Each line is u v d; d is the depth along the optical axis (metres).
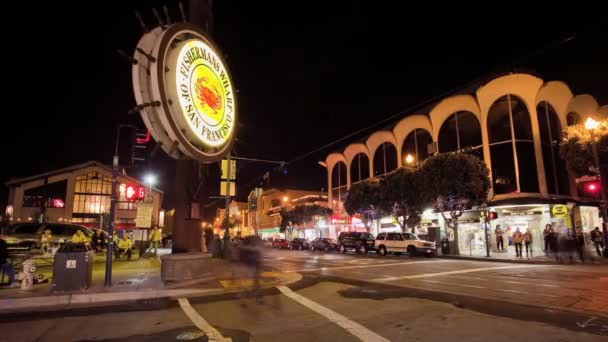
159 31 9.82
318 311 7.87
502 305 8.34
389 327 6.51
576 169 23.56
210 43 11.25
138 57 9.27
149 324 6.87
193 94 10.18
